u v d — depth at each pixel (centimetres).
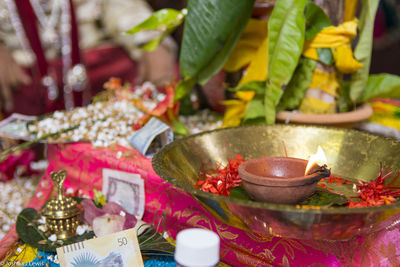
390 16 384
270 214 54
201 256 51
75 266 73
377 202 63
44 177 113
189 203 83
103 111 115
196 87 127
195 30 93
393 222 61
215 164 79
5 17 162
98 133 106
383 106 114
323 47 93
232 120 110
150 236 81
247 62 107
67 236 84
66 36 171
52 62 172
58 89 174
